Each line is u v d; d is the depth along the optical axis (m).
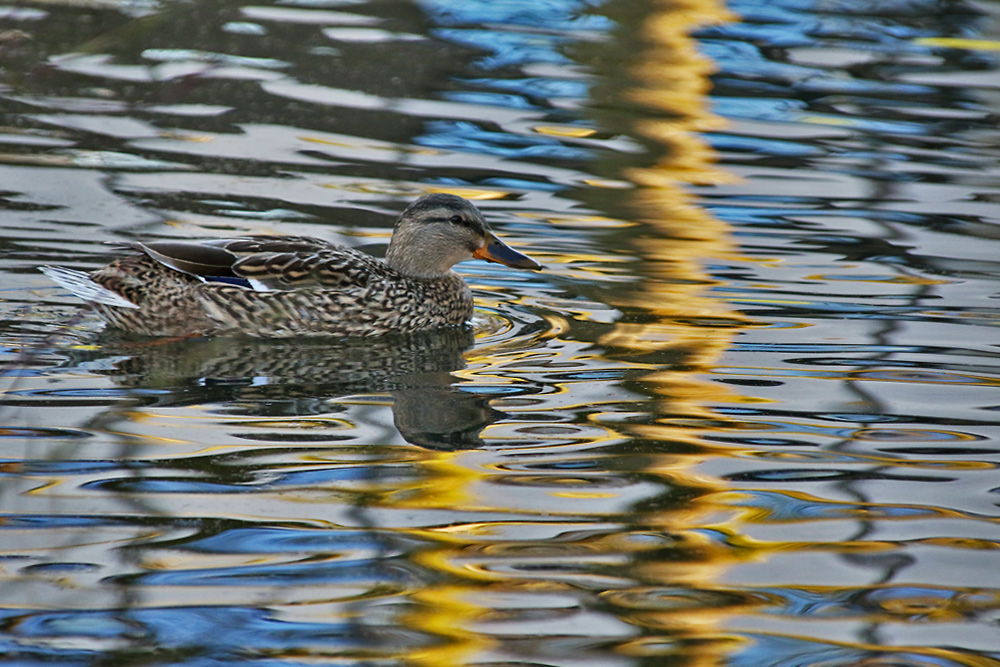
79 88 19.69
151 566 7.65
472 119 19.69
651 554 7.97
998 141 19.36
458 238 13.60
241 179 16.80
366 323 12.94
